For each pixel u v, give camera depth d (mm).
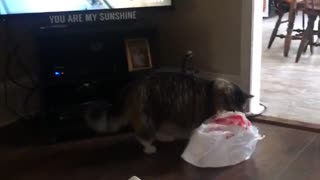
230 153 1862
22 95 2502
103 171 1879
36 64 2285
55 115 2180
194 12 2588
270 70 3410
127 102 2068
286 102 2652
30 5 2131
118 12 2312
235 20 2426
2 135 2309
